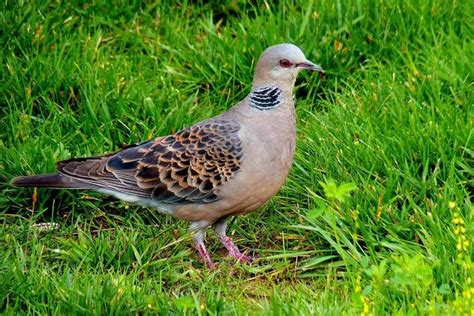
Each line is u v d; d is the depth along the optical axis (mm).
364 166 11055
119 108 12062
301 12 13609
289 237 10703
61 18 13391
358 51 13133
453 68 12367
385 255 9930
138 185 10250
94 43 13070
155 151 10328
